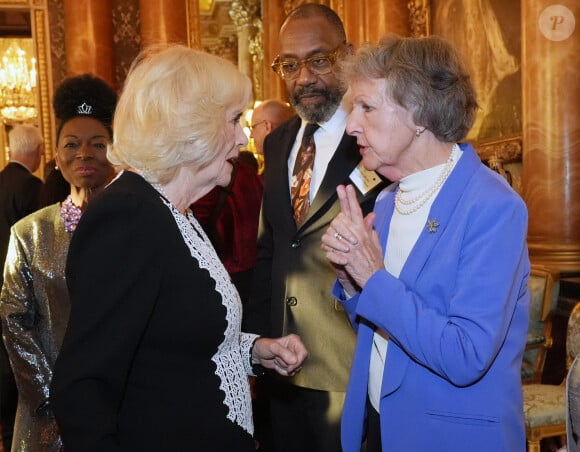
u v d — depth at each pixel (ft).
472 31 20.06
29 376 7.09
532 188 15.87
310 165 8.30
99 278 4.46
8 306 7.16
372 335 5.88
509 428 5.18
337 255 5.36
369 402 6.18
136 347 4.58
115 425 4.42
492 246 4.98
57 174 9.20
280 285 8.04
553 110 15.33
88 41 26.91
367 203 7.61
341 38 8.25
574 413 4.45
